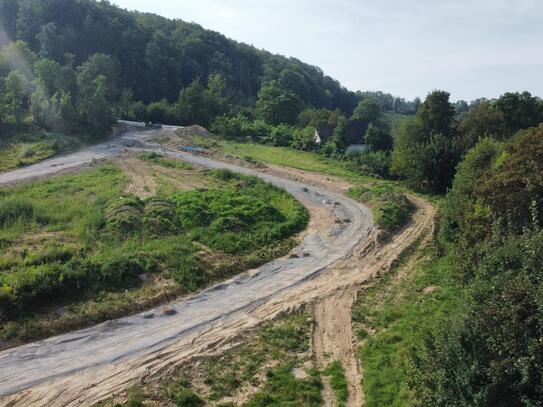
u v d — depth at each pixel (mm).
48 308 17172
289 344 16109
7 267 19016
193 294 19828
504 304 10516
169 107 80250
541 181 16859
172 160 47000
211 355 15156
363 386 13734
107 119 59125
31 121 53750
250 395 13180
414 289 20984
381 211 33000
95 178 38250
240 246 24734
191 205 28359
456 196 27938
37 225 25047
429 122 50906
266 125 75750
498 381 9625
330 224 31031
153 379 13773
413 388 11578
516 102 49938
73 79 60344
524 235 13188
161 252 22047
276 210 30703
